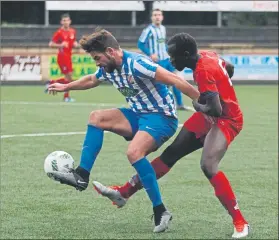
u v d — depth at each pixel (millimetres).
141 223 15828
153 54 37031
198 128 15281
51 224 15602
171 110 14656
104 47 14008
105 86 52906
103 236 14672
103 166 22312
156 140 14547
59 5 57094
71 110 36656
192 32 55375
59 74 51812
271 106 39812
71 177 14273
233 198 14812
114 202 15336
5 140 26609
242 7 59031
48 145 25719
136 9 58000
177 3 58469
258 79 54188
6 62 50969
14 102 40219
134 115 14906
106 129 14781
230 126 14742
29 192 18594
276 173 21875
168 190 19391
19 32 52219
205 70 14102
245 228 14836
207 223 16000
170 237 14656
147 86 14336
